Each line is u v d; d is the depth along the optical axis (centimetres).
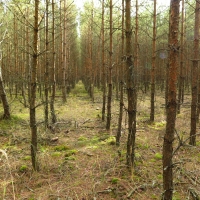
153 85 871
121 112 571
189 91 2028
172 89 251
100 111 1102
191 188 351
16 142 587
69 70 2189
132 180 388
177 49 242
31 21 973
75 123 796
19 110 1053
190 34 1695
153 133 714
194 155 511
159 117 957
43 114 977
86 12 1495
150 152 540
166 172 275
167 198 281
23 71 1252
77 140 633
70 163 464
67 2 1545
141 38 1897
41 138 609
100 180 391
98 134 706
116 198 340
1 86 782
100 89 2233
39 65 1434
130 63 391
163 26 1711
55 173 420
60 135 686
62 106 1253
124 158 486
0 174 402
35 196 342
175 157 496
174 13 237
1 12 1061
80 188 366
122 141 618
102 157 499
